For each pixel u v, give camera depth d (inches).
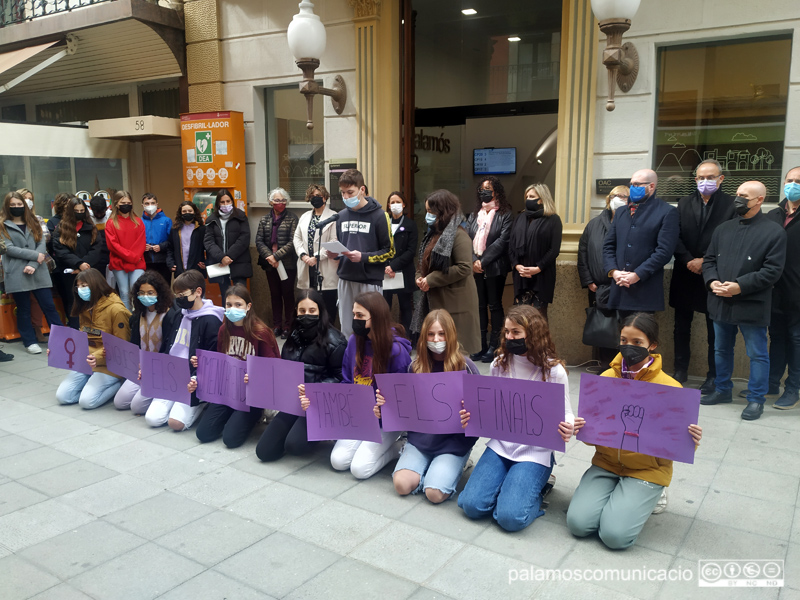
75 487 158.2
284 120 328.8
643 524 130.8
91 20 340.8
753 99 226.8
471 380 142.9
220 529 137.5
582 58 245.6
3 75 421.1
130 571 122.1
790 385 203.8
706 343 235.9
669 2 231.1
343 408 159.9
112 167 375.2
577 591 114.7
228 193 301.0
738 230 193.5
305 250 282.5
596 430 133.6
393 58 289.7
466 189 366.6
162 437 191.3
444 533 134.9
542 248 238.8
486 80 358.3
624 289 217.2
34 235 285.1
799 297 197.2
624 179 244.7
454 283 208.5
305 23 266.5
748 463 166.2
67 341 220.4
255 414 184.5
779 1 214.8
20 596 115.0
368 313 159.8
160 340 205.6
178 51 342.6
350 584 117.3
